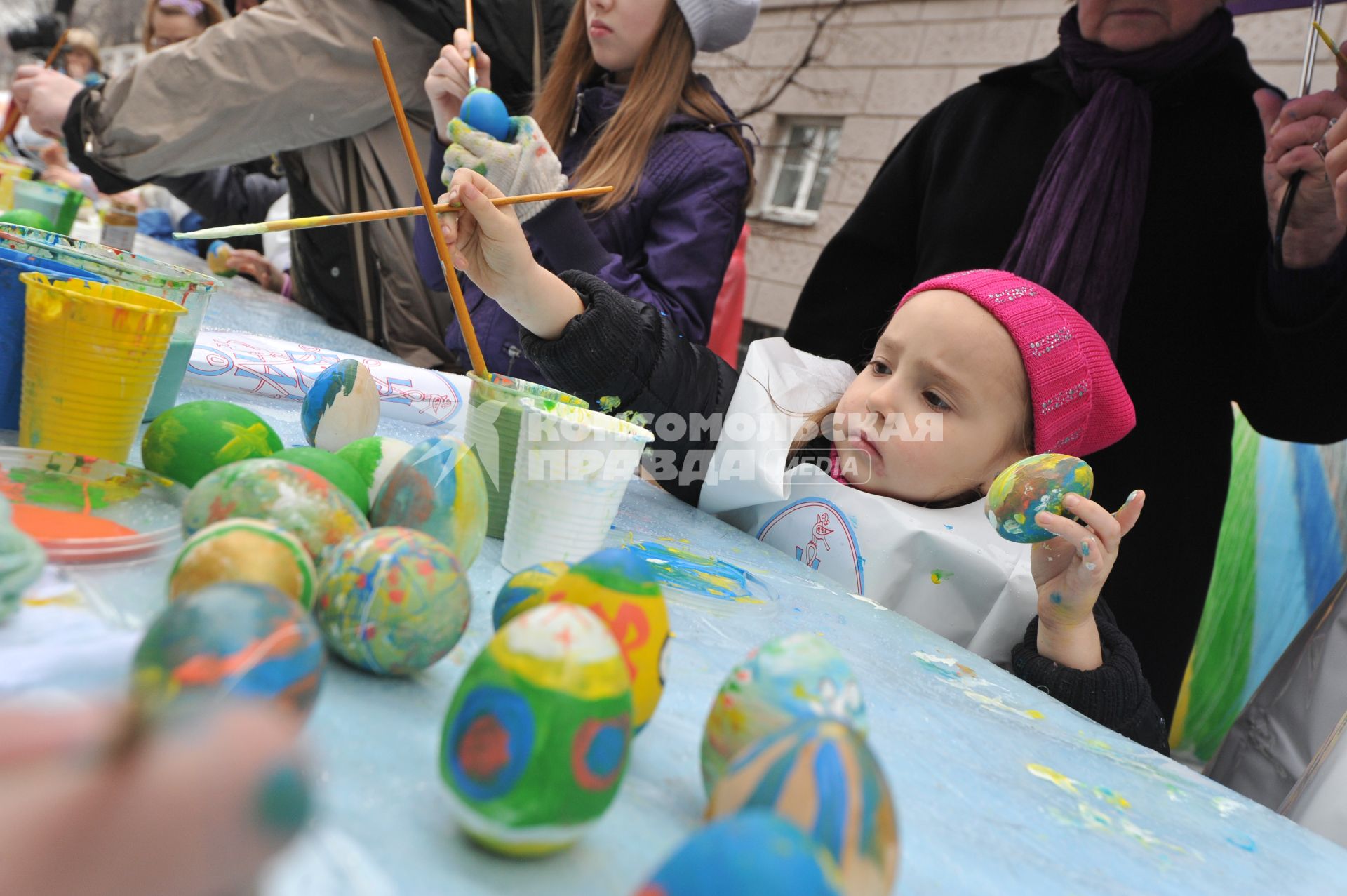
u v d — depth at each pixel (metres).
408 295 2.46
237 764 0.27
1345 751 1.22
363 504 0.77
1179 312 2.06
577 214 1.72
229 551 0.53
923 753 0.75
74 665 0.45
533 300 1.34
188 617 0.42
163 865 0.25
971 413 1.46
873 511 1.45
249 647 0.42
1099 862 0.65
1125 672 1.29
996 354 1.45
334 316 2.52
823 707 0.52
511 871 0.44
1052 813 0.71
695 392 1.53
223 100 2.28
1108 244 1.99
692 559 1.16
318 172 2.45
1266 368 1.97
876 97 5.23
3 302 0.86
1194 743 2.73
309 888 0.37
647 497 1.56
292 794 0.28
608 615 0.58
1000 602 1.41
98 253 1.08
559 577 0.63
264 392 1.29
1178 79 2.06
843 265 2.42
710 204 1.92
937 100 4.96
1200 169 2.07
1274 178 1.85
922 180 2.38
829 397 1.68
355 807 0.44
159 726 0.27
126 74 2.38
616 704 0.45
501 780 0.42
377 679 0.59
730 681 0.55
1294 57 3.44
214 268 3.20
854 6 5.34
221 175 3.44
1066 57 2.20
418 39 2.29
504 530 1.01
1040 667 1.28
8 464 0.70
